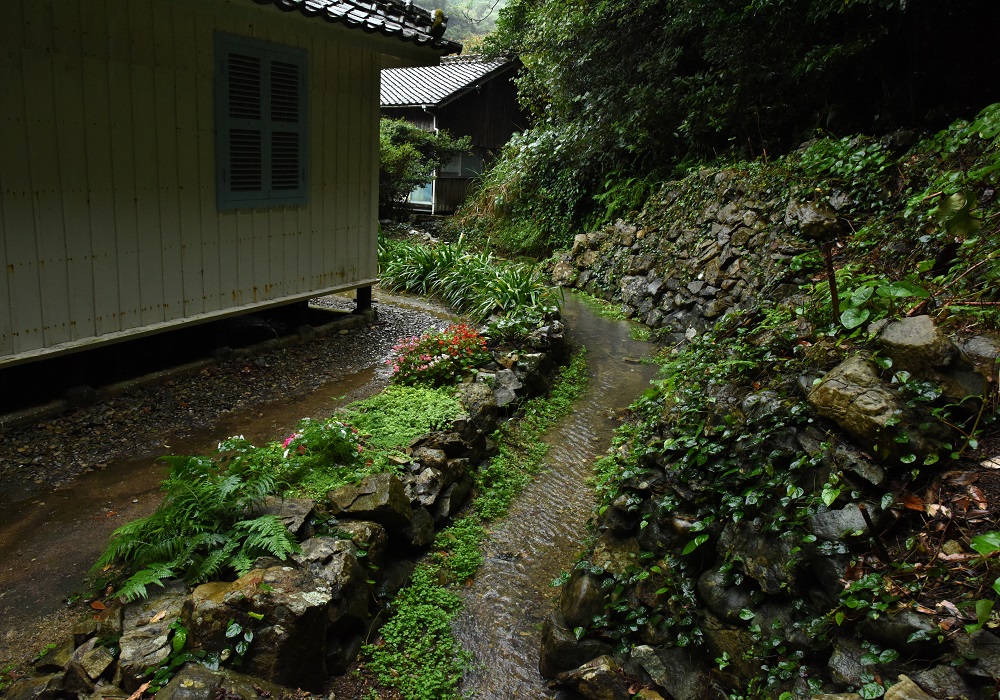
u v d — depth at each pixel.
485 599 4.28
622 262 10.45
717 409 4.22
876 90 9.34
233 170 6.50
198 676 2.94
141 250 5.83
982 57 8.27
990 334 3.66
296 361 7.12
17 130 4.87
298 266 7.44
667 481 4.05
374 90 8.10
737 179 9.10
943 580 2.84
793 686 3.00
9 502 4.42
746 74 9.88
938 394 3.33
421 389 5.94
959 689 2.52
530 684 3.71
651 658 3.55
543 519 5.05
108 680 3.05
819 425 3.58
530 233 13.80
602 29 12.07
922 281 4.54
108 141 5.45
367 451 4.83
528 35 14.09
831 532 3.17
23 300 5.08
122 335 5.78
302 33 6.28
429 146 17.67
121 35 5.42
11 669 3.14
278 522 3.67
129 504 4.46
